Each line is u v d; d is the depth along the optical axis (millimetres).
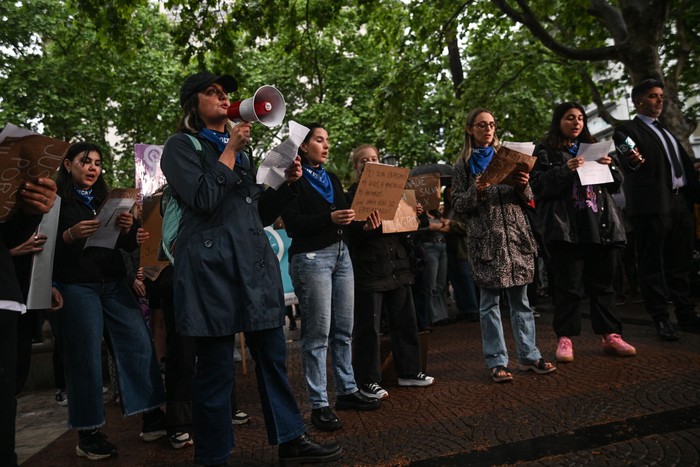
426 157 19484
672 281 4953
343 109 20094
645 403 3033
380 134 16672
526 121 15641
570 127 4316
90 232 3066
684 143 9164
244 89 10773
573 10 12219
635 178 4711
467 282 7633
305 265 3406
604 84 15078
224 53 10180
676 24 10531
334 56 19953
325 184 3633
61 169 3342
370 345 3812
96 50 15438
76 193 3342
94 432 3244
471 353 5246
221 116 2600
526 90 15547
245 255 2408
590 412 3000
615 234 4230
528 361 4094
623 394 3250
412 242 6340
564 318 4309
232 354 2479
